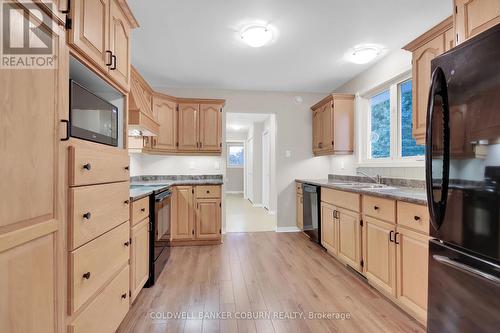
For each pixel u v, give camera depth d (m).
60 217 1.01
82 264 1.14
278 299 2.13
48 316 0.94
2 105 0.76
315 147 4.38
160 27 2.45
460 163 1.14
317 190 3.50
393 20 2.35
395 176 3.00
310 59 3.19
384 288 2.12
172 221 3.59
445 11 2.21
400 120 3.08
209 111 3.98
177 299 2.13
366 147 3.69
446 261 1.21
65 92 1.04
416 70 2.17
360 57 2.97
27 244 0.84
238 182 10.52
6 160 0.77
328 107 3.91
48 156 0.94
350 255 2.67
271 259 3.06
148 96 3.44
